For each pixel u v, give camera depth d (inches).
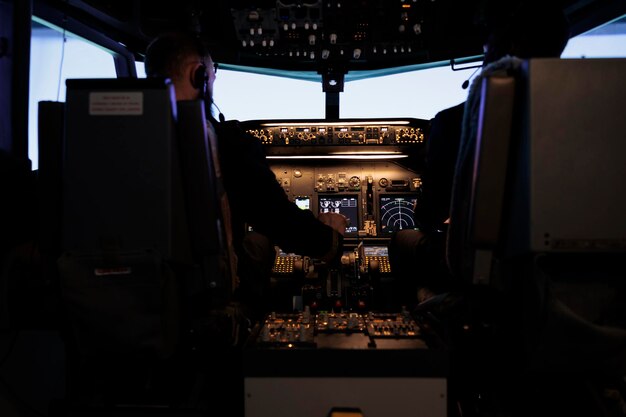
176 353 61.3
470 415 65.9
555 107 51.3
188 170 55.9
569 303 54.5
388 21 136.0
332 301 111.9
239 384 69.7
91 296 54.1
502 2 64.4
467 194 58.7
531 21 61.5
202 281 59.4
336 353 55.4
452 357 68.1
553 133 51.3
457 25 140.9
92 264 53.7
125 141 53.5
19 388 76.3
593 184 51.5
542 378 60.8
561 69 51.4
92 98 53.7
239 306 78.3
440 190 71.1
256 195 66.6
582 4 128.8
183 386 62.6
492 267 56.9
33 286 67.1
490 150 53.6
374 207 127.4
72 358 60.9
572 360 54.6
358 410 55.3
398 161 130.5
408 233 97.9
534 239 51.3
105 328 54.7
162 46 67.2
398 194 127.6
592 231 51.4
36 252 68.2
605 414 58.3
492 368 65.9
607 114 51.6
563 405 62.2
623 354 54.2
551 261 54.5
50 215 56.6
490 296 62.1
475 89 58.4
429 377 55.3
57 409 59.8
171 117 53.7
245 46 145.0
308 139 125.1
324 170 131.3
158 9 135.9
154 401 60.2
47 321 68.4
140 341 55.0
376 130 124.9
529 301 53.2
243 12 132.0
